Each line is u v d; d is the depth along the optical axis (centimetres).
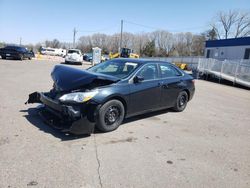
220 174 342
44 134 429
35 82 1023
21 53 2369
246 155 416
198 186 306
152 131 497
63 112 420
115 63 573
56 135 429
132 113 516
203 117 655
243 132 550
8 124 464
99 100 437
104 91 447
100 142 417
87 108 428
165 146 423
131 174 321
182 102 689
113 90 461
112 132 470
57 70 510
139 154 383
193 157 389
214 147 440
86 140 421
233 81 1817
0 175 294
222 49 2898
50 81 1087
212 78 2102
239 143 473
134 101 507
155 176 321
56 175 304
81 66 2445
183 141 455
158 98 578
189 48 8369
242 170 359
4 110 554
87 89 436
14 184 279
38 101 529
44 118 468
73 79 448
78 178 302
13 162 326
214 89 1421
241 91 1495
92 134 450
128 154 379
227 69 1892
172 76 640
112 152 382
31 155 349
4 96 697
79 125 412
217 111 754
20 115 524
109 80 464
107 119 462
